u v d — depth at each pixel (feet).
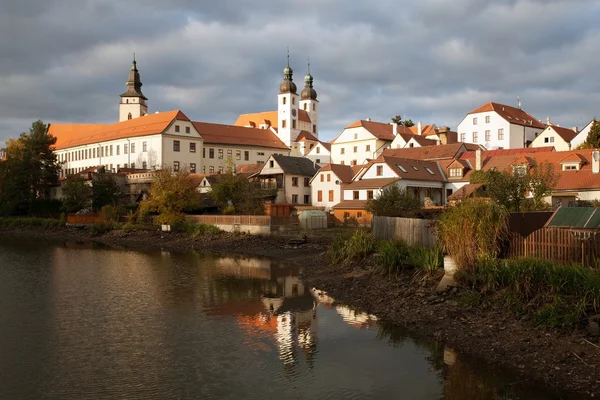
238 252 169.17
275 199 261.03
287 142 454.40
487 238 74.64
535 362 51.93
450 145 259.80
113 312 79.97
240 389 48.91
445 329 64.39
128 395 47.70
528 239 72.54
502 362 53.36
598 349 51.19
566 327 56.03
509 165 199.82
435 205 204.95
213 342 63.77
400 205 156.56
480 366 52.95
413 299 77.25
